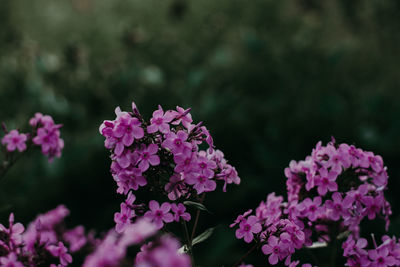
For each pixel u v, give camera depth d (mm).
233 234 4766
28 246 2275
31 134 2863
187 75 7523
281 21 9391
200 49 8695
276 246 2361
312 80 7320
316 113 6434
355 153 2447
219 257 4570
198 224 4953
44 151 2811
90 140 6133
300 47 7672
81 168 5867
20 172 5926
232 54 7961
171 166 2336
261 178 5473
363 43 8609
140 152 2217
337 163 2422
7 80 7172
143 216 2270
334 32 9016
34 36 10398
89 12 12016
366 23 8977
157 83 7172
